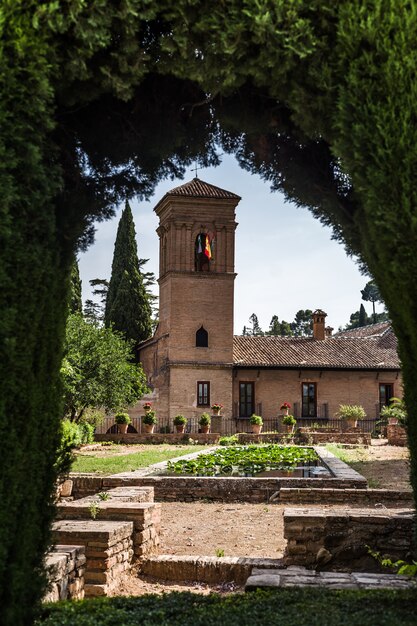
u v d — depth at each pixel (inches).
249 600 230.7
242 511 522.9
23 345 183.5
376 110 187.3
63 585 254.8
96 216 249.0
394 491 533.0
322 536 326.0
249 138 266.8
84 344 1202.6
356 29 192.9
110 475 629.6
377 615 203.2
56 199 211.5
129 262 2007.9
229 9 195.5
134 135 246.1
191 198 1686.8
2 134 173.6
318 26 201.3
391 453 1085.8
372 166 188.5
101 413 1360.7
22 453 184.2
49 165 196.2
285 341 1876.2
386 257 190.1
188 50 200.5
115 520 334.0
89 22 182.9
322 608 213.0
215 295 1688.0
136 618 208.4
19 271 180.4
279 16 193.0
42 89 178.2
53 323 202.5
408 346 202.8
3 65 173.2
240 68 202.2
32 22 179.0
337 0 197.3
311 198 264.2
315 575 273.4
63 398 214.4
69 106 212.1
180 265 1678.2
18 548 186.1
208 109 254.2
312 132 211.9
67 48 188.5
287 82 206.1
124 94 200.1
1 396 175.3
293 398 1745.8
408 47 187.0
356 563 323.0
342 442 1387.8
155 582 321.7
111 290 2037.4
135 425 1630.2
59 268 208.5
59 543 290.8
